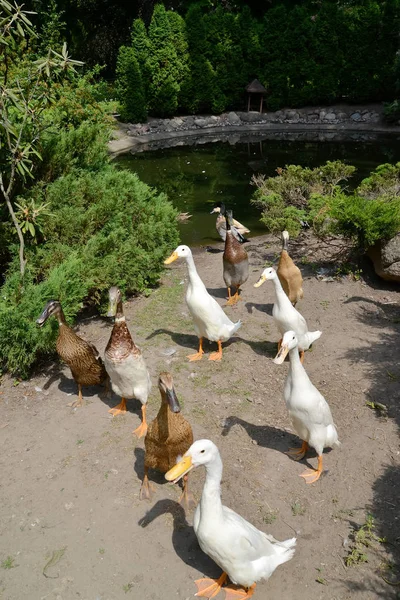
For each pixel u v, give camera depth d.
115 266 2.66
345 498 1.61
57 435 1.88
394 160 5.88
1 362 2.24
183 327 2.58
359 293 2.85
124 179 3.01
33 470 1.73
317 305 2.75
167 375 1.47
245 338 2.48
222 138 7.32
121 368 1.79
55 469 1.73
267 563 1.29
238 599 1.32
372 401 2.02
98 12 9.08
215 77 7.86
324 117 7.88
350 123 7.68
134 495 1.62
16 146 2.39
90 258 2.63
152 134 7.16
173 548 1.46
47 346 2.19
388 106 7.43
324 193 3.70
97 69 4.61
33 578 1.39
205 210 4.45
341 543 1.47
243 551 1.25
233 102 8.14
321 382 2.15
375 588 1.35
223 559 1.26
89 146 3.12
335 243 3.43
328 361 2.29
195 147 6.81
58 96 2.85
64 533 1.51
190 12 7.63
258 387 2.13
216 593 1.34
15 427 1.93
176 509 1.58
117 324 1.79
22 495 1.64
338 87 8.10
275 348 2.39
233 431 1.89
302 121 7.83
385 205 2.83
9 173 2.66
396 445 1.80
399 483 1.65
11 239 2.61
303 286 2.95
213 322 2.20
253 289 2.98
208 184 5.18
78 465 1.74
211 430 1.89
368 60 7.85
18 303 2.24
